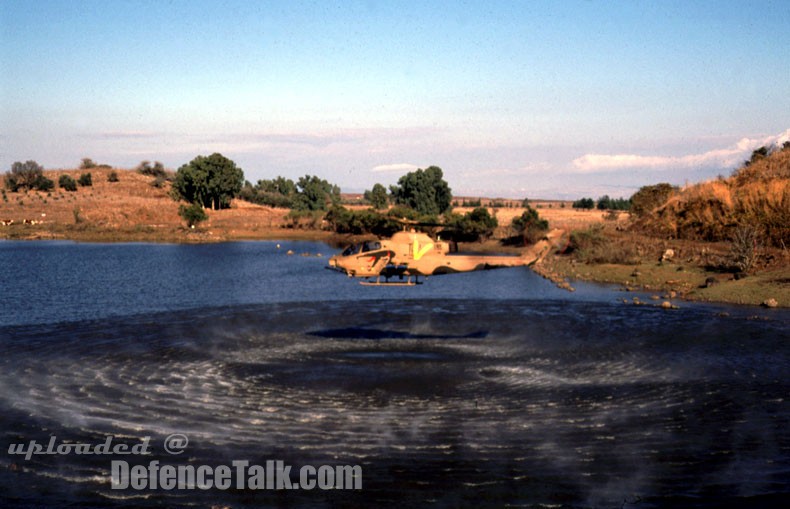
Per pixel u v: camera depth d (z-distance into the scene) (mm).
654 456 13555
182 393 18703
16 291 40656
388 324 29906
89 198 135625
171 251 73375
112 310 33781
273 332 28062
